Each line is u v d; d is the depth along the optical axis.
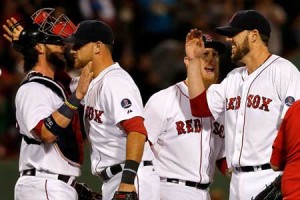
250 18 24.05
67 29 24.30
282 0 57.75
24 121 23.31
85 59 23.45
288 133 21.47
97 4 50.44
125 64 48.34
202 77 25.14
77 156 23.94
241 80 24.41
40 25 24.17
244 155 23.94
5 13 46.62
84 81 22.61
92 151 23.89
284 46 55.69
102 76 23.33
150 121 24.73
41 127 22.83
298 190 21.14
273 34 53.16
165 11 52.34
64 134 23.67
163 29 52.06
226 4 53.16
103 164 23.44
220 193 33.38
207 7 52.38
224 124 25.02
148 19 52.09
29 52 24.20
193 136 24.81
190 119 24.81
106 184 23.53
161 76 47.47
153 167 23.69
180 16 52.00
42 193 23.48
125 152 23.08
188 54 24.56
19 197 23.92
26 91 23.47
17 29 24.50
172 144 24.83
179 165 24.81
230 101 24.45
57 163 23.59
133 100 22.61
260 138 23.75
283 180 21.42
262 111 23.72
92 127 23.47
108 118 23.09
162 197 24.91
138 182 23.06
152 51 50.75
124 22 51.16
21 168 24.09
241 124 24.02
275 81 23.62
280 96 23.55
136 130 22.22
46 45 24.23
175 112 24.80
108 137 23.23
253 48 24.09
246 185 23.89
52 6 44.34
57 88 23.80
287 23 57.06
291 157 21.42
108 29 23.62
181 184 24.78
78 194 24.56
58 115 22.64
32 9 45.59
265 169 23.73
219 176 36.22
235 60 24.44
